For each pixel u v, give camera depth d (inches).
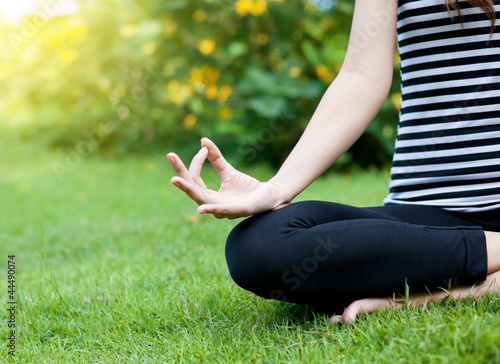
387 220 50.3
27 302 72.1
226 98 201.9
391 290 49.8
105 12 234.5
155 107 243.8
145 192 186.1
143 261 92.9
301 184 52.7
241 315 59.4
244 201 48.8
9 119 282.7
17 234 141.7
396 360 41.6
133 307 64.5
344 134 53.7
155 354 52.4
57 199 183.6
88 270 90.9
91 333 60.1
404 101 58.1
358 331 46.9
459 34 53.7
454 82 54.1
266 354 47.7
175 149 239.8
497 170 53.6
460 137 54.2
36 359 55.0
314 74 201.8
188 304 63.3
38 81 264.4
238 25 206.5
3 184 207.6
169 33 221.9
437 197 55.6
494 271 51.5
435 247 48.9
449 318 46.4
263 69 203.2
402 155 57.9
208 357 49.3
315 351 45.1
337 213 53.6
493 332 41.1
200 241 104.9
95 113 257.6
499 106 53.5
